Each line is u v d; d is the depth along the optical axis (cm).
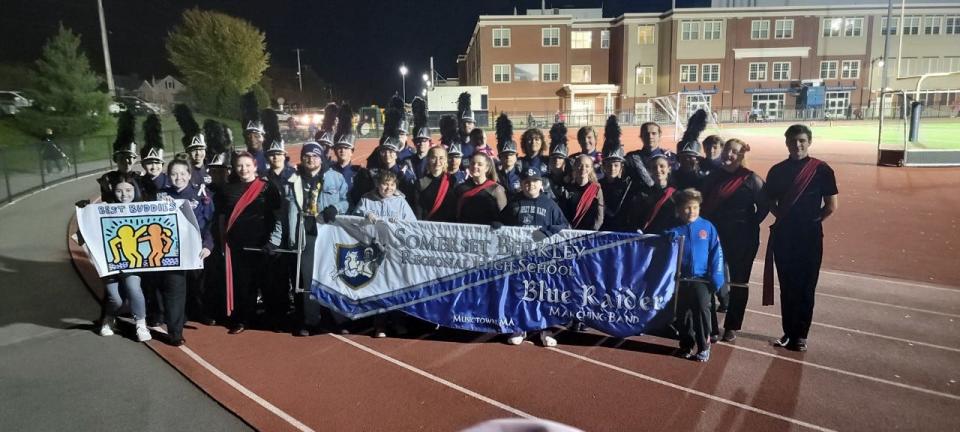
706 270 562
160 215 606
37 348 605
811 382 525
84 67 2525
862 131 3941
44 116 2386
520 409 482
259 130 800
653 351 595
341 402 496
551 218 607
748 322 677
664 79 5653
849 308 721
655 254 569
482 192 639
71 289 786
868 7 5569
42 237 1061
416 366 564
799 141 577
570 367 559
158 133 695
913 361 567
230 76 4288
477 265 607
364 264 628
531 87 5697
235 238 636
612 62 5822
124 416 477
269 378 540
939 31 5653
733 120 5416
